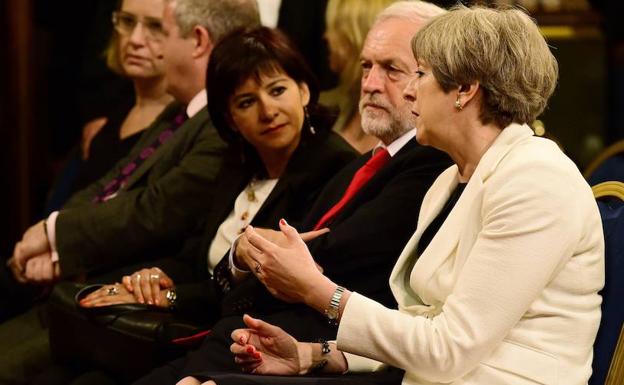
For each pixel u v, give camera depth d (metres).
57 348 6.91
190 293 6.85
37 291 8.77
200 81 7.90
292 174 6.71
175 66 7.88
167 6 7.84
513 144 4.90
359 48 8.14
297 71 6.73
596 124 10.44
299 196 6.69
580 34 10.40
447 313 4.74
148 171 7.88
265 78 6.66
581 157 10.45
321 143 6.80
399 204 5.78
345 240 5.76
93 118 10.52
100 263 7.72
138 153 8.23
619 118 10.69
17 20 12.52
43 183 12.73
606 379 4.92
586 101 10.43
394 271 5.27
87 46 10.63
